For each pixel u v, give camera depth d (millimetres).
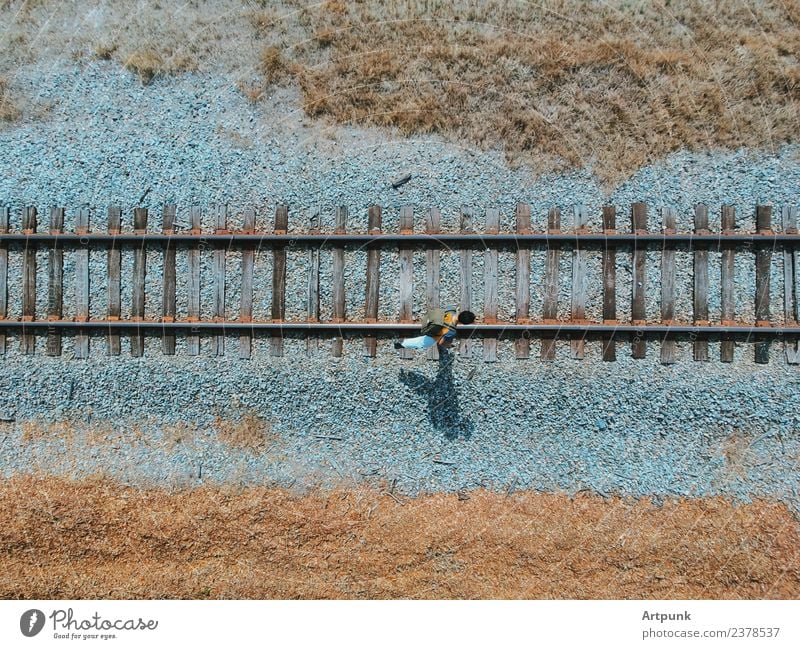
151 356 6285
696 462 6055
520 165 6273
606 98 6355
